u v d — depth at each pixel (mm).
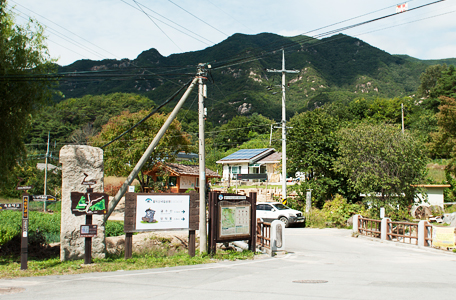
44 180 44344
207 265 11375
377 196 27297
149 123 36438
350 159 27766
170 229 12383
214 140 92000
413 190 26719
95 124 82438
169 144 37438
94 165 12094
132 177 13664
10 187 13805
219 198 13172
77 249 11742
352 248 16109
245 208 13875
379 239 18719
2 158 12727
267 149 58844
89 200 11500
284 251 13969
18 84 13000
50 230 18094
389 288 7566
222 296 6973
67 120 83875
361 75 184375
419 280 8570
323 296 6832
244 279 8891
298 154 34781
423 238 15914
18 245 13414
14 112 13023
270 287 7816
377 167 25969
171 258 12211
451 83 73000
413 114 78000
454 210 31078
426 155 27125
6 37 12883
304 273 9766
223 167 61125
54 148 63812
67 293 7441
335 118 36812
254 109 122812
